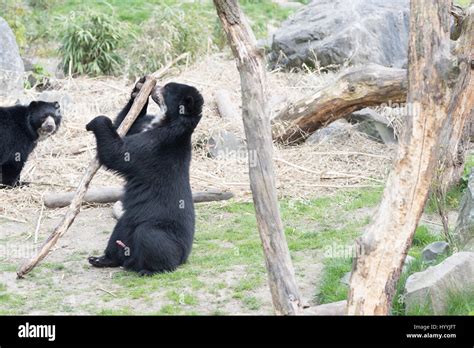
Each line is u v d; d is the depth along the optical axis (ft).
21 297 36.73
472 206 39.63
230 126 62.18
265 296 36.76
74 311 35.01
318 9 83.41
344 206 50.39
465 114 45.55
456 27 50.03
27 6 107.76
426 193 28.66
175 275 39.42
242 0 116.16
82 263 41.96
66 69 87.71
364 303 28.96
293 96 68.74
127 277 39.70
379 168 56.75
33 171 56.90
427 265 37.29
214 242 45.21
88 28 87.86
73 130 63.82
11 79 71.97
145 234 39.65
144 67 84.79
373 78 56.90
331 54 77.66
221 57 86.74
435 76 27.84
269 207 29.94
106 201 51.85
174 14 88.53
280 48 81.00
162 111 41.27
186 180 41.42
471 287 33.32
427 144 28.25
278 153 59.16
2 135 53.93
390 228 28.55
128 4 109.70
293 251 43.01
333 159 58.85
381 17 80.74
